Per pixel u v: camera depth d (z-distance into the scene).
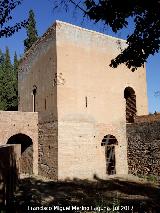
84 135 17.69
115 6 4.98
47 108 18.25
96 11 5.14
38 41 20.31
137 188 14.31
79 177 17.11
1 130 18.36
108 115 18.97
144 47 5.37
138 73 21.00
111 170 18.80
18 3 5.77
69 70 17.66
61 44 17.56
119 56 5.88
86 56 18.53
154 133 16.89
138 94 20.80
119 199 11.71
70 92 17.52
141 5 4.83
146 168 17.45
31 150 19.56
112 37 20.05
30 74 21.55
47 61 18.55
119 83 19.88
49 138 17.75
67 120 17.17
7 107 31.97
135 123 18.64
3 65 33.03
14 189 12.18
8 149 9.88
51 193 13.12
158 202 11.00
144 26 5.16
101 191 13.63
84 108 17.95
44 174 18.11
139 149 18.16
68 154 16.94
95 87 18.66
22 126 19.08
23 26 6.06
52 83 17.67
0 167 8.45
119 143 19.19
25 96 22.52
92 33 19.06
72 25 18.19
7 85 32.28
